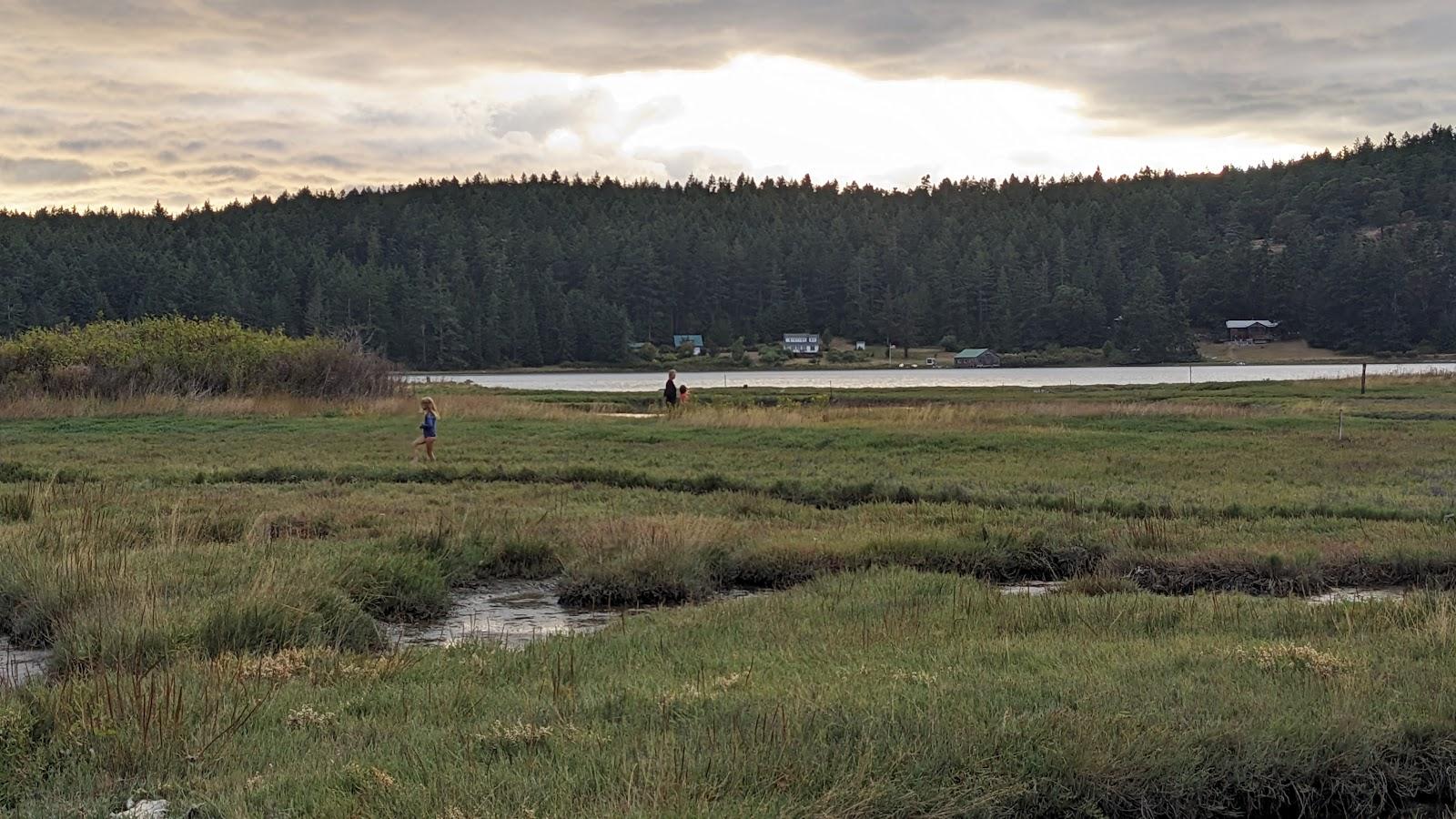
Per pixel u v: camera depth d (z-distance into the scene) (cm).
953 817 683
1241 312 18238
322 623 1137
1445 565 1488
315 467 2505
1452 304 16000
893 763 718
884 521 1870
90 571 1231
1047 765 740
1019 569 1594
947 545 1596
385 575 1359
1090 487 2222
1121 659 984
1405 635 1063
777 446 3119
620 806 640
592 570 1436
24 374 4272
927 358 17700
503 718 809
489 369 16400
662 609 1312
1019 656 993
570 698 857
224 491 2173
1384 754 798
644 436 3359
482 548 1582
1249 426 3638
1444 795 793
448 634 1244
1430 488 2189
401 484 2333
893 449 3027
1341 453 2823
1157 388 6700
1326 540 1645
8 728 768
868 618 1175
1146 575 1501
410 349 16312
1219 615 1187
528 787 668
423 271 19862
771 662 984
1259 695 869
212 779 704
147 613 1071
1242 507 1936
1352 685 895
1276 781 772
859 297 19588
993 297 18562
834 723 780
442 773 691
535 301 17962
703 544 1540
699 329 19875
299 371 4691
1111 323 18038
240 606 1111
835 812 659
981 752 750
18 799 686
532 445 3122
